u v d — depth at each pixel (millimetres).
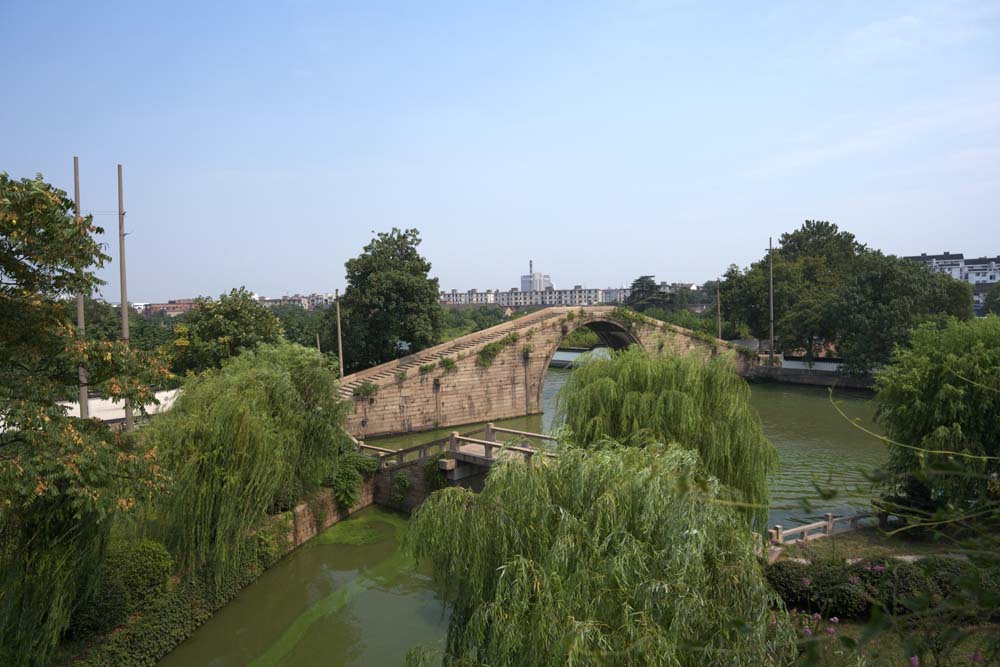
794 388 45812
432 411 34781
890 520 16469
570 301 179625
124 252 18266
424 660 10594
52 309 9562
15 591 9883
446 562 10789
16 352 9422
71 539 10469
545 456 10766
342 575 17281
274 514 18344
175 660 13195
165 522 14086
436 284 40656
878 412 18984
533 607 8477
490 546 9953
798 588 12156
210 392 16141
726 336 63438
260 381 18250
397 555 18500
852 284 44000
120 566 12656
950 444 15961
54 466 8930
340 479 21203
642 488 9227
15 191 8914
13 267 9203
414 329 38750
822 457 25922
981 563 2650
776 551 14656
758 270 58062
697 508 8742
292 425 18469
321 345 41031
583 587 8281
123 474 10227
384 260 39625
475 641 9422
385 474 22484
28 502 8789
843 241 65688
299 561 18031
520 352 38375
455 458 20844
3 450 9086
